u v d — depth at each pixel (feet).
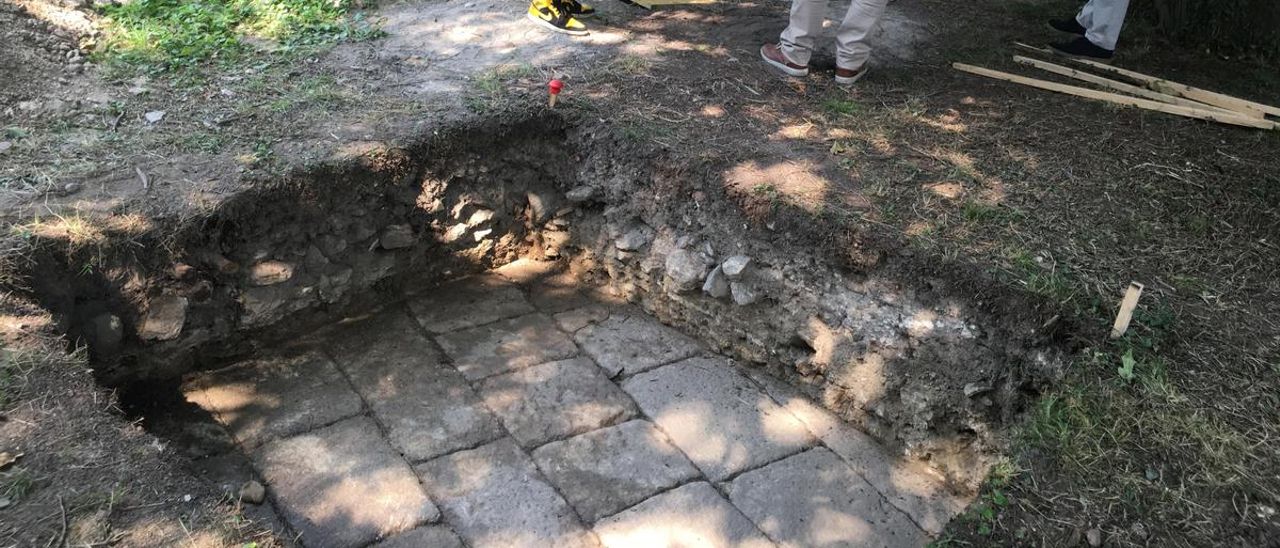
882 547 11.91
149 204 12.90
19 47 15.92
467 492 12.23
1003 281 12.58
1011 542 9.94
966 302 12.73
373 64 17.66
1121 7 19.31
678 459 13.10
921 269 13.05
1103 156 16.19
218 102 15.81
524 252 17.52
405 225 15.52
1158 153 16.40
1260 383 11.43
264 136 14.83
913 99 17.79
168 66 16.84
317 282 14.70
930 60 19.88
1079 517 10.09
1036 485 10.55
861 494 12.76
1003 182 15.10
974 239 13.48
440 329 15.38
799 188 14.42
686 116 16.43
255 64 17.37
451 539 11.50
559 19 19.47
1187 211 14.76
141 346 13.10
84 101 15.28
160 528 8.93
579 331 15.69
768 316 14.65
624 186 15.87
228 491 11.41
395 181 15.03
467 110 15.98
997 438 12.39
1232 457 10.54
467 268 16.88
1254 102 18.31
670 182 15.16
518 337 15.38
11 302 11.34
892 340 13.29
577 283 17.11
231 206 13.28
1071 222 14.16
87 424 9.98
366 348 14.78
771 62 18.78
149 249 12.69
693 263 14.98
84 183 13.16
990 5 23.54
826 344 13.98
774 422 13.97
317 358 14.44
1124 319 11.83
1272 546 9.61
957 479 12.95
